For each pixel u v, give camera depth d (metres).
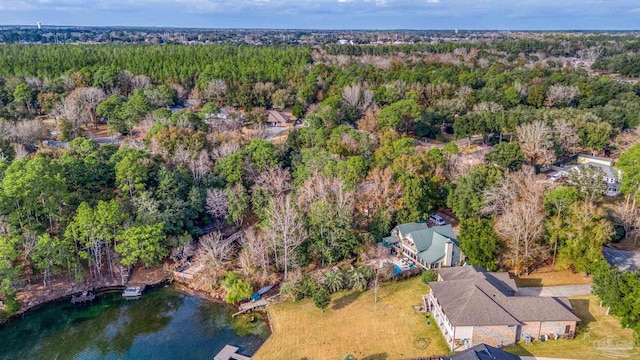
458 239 66.38
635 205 76.69
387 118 116.25
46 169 69.81
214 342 56.19
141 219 71.19
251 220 83.69
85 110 126.12
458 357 45.00
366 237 72.50
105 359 53.78
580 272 63.91
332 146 96.12
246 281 63.84
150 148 94.31
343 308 60.06
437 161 88.19
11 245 61.22
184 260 72.62
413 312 58.25
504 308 51.94
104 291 67.31
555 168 102.25
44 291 65.56
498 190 73.75
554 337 51.38
